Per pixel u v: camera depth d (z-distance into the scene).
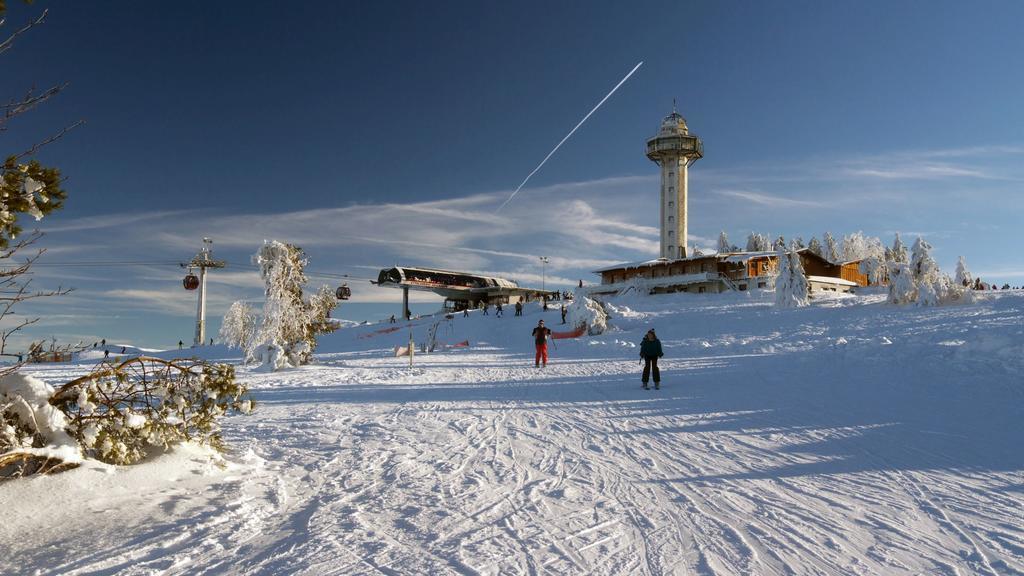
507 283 90.19
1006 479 4.97
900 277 35.31
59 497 4.50
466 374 18.03
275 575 3.28
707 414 8.96
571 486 5.18
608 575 3.24
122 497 4.75
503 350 31.78
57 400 5.22
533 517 4.31
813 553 3.52
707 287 67.88
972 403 8.73
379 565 3.41
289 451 6.76
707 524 4.09
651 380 14.41
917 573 3.20
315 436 7.71
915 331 21.16
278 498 4.84
